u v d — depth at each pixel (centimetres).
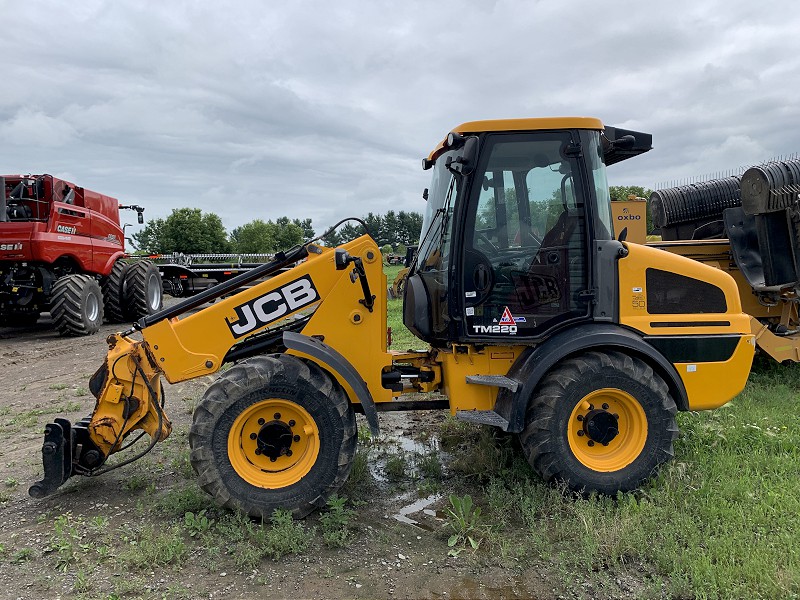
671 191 770
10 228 966
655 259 392
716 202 738
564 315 389
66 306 1006
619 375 369
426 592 289
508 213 386
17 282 1013
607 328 379
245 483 349
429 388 427
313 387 351
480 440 477
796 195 573
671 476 375
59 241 1021
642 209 768
